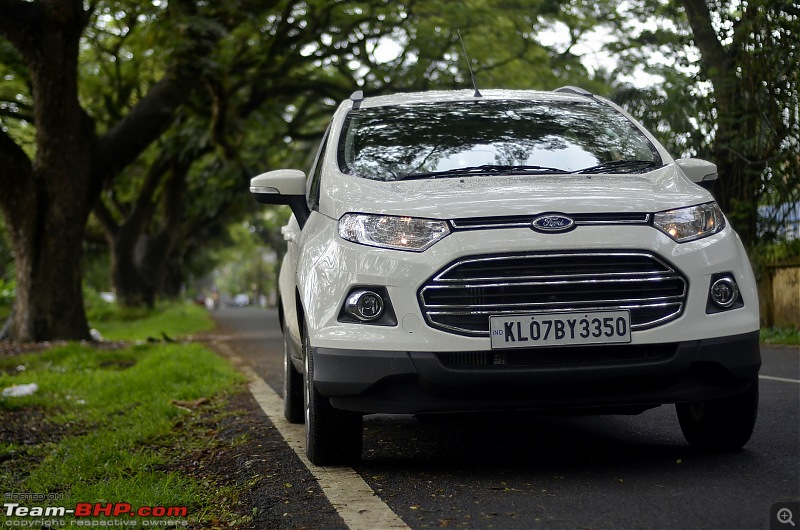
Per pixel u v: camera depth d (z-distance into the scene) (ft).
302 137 97.96
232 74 72.69
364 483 15.43
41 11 57.21
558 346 14.82
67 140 59.57
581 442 18.44
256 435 21.22
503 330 14.80
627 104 49.83
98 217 112.68
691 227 15.57
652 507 13.09
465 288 14.92
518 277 14.85
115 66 94.58
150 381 32.35
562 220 15.05
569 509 13.17
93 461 18.98
